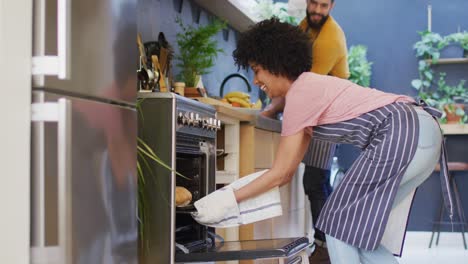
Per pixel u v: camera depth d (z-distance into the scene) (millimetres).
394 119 2443
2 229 1303
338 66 5270
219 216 2480
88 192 1536
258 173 2594
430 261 5898
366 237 2410
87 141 1530
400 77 7379
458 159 7219
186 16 4320
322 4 5109
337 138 2576
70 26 1459
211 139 2875
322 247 5023
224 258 2330
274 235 4148
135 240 1855
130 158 1822
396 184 2420
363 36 7430
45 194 1381
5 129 1311
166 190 2369
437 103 7195
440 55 7363
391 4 7387
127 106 1817
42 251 1372
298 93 2533
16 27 1350
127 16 1814
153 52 3174
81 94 1528
